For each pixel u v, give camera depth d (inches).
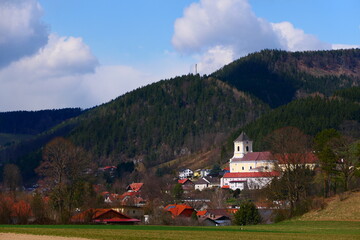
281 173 4864.7
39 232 2780.5
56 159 4847.4
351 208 4296.3
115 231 2923.2
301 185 4702.3
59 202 4655.5
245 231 3144.7
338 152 4938.5
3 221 4247.0
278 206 4854.8
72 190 4773.6
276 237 2640.3
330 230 3356.3
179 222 4879.4
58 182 4739.2
